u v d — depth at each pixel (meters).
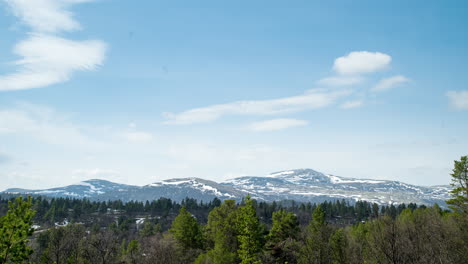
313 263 42.47
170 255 51.72
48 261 42.28
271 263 51.88
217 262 54.31
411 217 50.00
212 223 63.81
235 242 58.75
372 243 30.03
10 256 25.33
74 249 43.78
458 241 32.22
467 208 44.34
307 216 174.62
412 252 26.91
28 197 27.27
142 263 49.38
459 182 51.59
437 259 27.62
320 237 45.38
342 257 40.22
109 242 46.69
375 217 29.94
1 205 153.12
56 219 172.25
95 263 43.12
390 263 26.75
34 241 54.28
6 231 25.30
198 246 70.38
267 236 65.94
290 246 54.47
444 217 49.78
